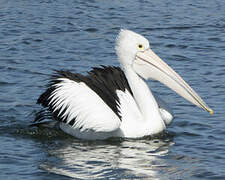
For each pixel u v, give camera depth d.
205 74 20.52
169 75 15.49
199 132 15.47
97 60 21.70
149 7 31.25
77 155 13.63
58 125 15.77
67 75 15.55
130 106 15.41
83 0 32.38
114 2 32.25
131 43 15.61
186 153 13.89
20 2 31.33
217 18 28.86
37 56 22.08
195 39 25.14
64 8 30.20
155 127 15.24
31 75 19.89
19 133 15.29
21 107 17.02
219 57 22.61
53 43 23.86
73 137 15.27
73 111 14.98
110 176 12.27
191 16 29.27
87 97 14.98
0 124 15.84
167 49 23.66
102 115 14.78
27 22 26.98
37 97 17.84
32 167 12.72
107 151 14.00
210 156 13.64
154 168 12.81
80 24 26.95
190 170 12.70
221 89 18.86
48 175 12.24
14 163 12.96
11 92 18.23
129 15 29.14
